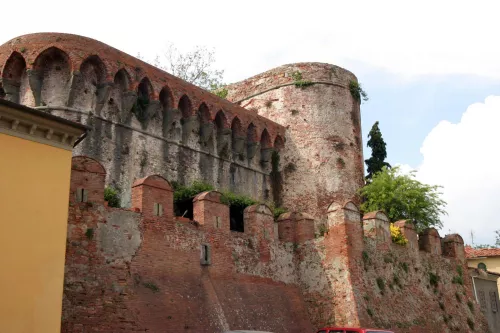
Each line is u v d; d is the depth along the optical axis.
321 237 32.41
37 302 17.19
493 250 64.88
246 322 26.83
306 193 43.78
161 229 24.97
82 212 22.06
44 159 18.53
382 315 31.20
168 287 24.17
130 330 21.67
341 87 47.31
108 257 22.39
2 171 17.31
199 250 26.52
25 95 31.39
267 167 44.25
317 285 31.66
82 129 19.56
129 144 33.31
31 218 17.67
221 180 39.34
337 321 30.14
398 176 45.81
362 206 45.00
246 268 28.98
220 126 40.06
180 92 36.72
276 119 46.25
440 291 38.53
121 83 33.66
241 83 49.47
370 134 54.16
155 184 25.38
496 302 50.38
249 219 30.67
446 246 42.66
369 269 32.34
